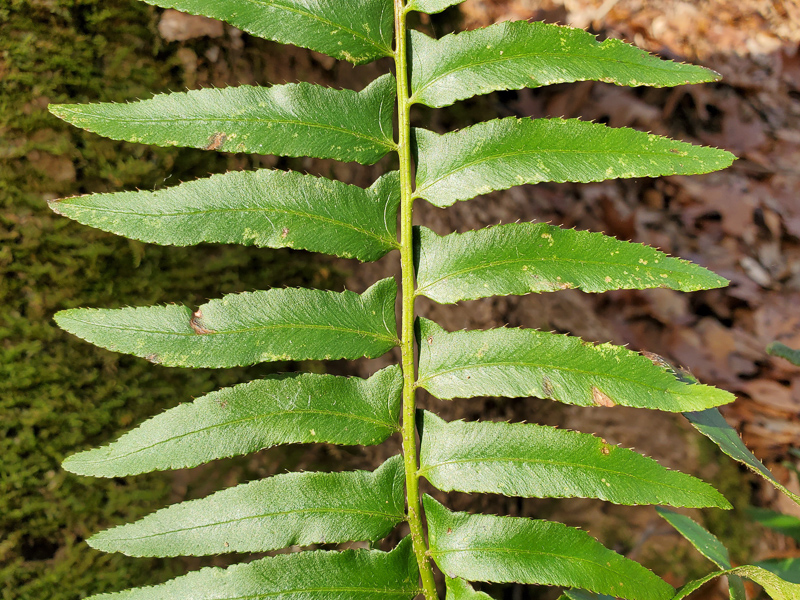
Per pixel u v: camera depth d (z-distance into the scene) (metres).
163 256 0.14
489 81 0.11
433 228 0.17
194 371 0.14
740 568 0.10
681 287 0.11
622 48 0.11
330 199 0.11
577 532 0.11
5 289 0.13
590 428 0.18
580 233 0.11
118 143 0.13
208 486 0.14
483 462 0.11
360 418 0.11
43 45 0.13
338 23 0.11
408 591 0.11
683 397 0.11
